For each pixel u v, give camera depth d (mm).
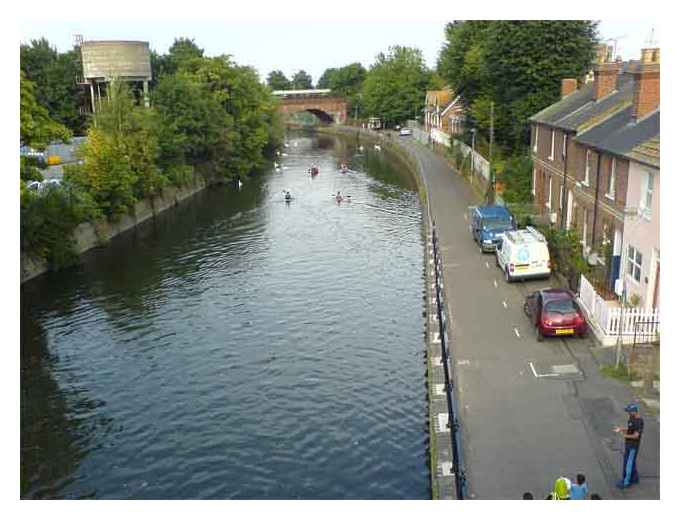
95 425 23031
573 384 20938
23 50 88562
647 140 25484
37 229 40312
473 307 28906
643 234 25094
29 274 40000
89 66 78688
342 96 156500
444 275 34062
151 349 29062
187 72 82625
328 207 60656
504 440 17906
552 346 24078
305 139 135000
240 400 24188
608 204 29828
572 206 37156
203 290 36875
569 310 24297
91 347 29562
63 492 19422
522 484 15953
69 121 90250
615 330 23562
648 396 19922
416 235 48594
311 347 28578
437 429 18734
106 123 56562
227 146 76625
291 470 19844
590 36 55031
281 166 91625
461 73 67438
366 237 48188
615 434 17969
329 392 24406
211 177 76688
